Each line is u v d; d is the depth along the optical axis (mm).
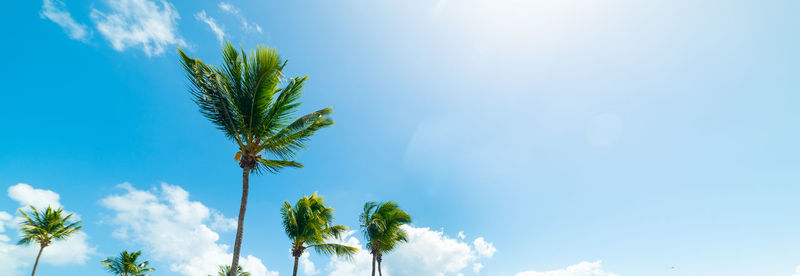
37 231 22953
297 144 10094
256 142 9594
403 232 19234
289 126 9828
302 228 15961
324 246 16312
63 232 24125
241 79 9227
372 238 18328
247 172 9211
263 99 9359
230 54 9000
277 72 9109
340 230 17188
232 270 7723
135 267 30141
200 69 8727
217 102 9156
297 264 15445
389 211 18938
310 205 17391
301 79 10250
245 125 9344
